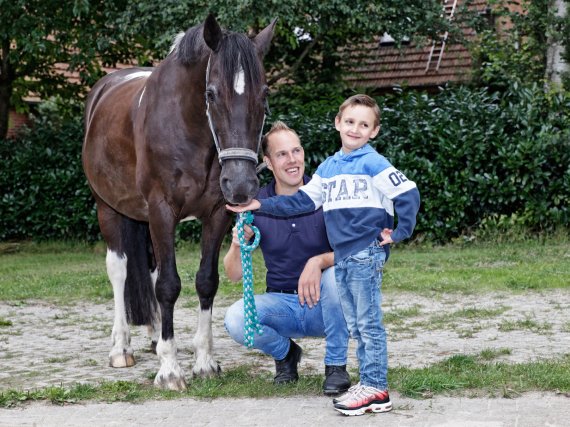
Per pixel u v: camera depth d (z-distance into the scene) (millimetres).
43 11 14219
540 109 12984
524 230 12742
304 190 4664
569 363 5391
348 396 4426
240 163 4637
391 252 12453
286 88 16531
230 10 12242
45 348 6773
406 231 4238
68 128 15383
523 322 7066
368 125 4426
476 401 4582
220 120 4707
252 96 4680
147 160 5352
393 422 4242
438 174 12820
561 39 13172
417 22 14031
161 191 5309
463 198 12719
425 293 8898
